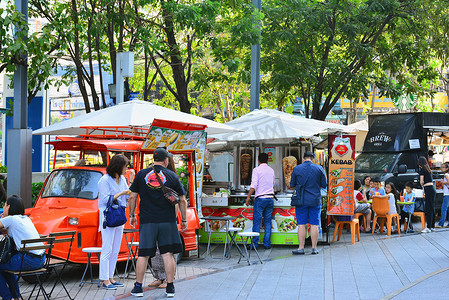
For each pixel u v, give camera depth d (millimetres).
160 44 17469
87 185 9672
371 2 19906
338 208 12805
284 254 11836
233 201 13188
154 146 10023
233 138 12984
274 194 12680
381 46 22453
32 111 21234
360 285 8547
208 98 29094
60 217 9086
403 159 18516
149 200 7797
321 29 20703
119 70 13781
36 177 18344
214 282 8742
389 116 19328
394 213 14445
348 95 21828
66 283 9016
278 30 20391
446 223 17297
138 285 7816
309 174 11602
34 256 7414
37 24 18609
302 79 20844
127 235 9773
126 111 10672
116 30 17422
